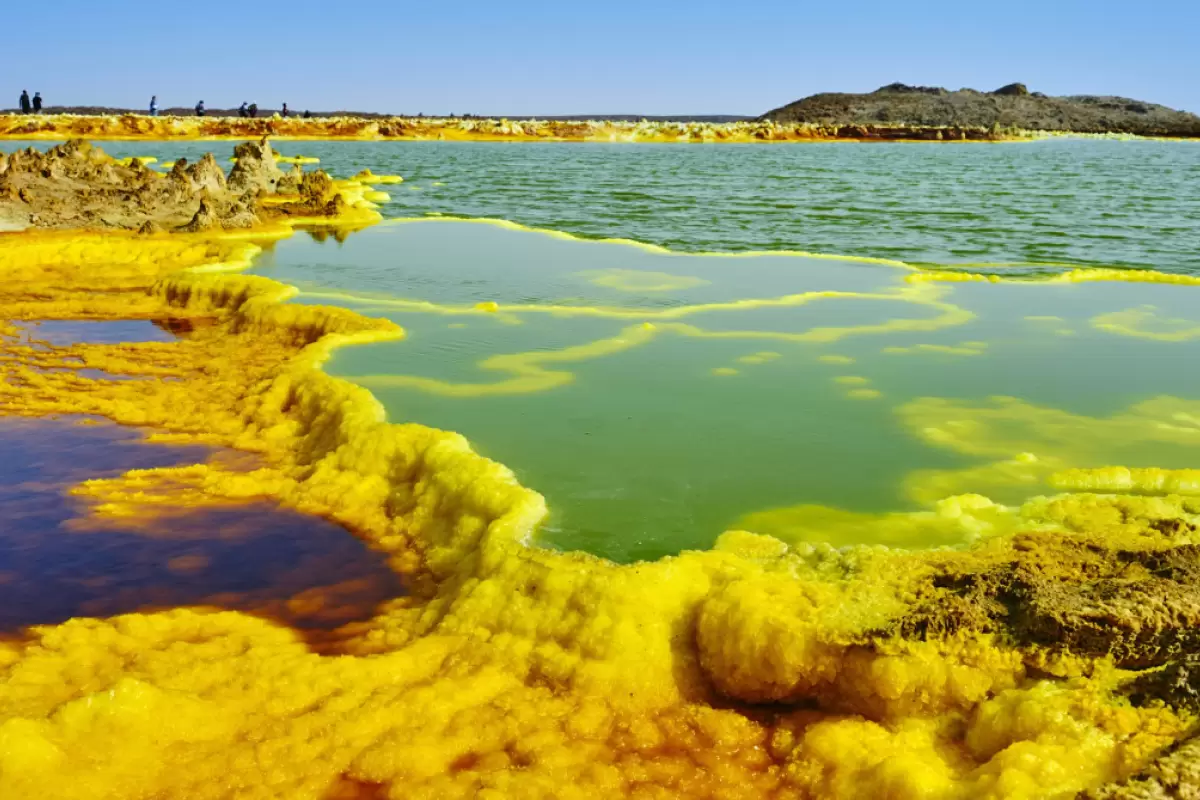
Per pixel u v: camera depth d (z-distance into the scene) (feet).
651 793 15.72
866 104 533.14
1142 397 33.42
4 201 65.87
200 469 28.63
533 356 38.29
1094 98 549.95
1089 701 15.60
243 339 42.32
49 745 15.97
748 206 101.86
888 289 52.75
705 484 26.00
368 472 27.27
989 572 18.57
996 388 34.47
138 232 66.44
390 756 16.37
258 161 94.38
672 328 43.16
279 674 18.24
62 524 25.30
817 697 18.07
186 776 15.99
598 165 182.91
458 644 19.57
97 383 36.17
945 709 16.84
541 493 25.26
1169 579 17.88
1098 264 63.77
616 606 19.15
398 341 40.37
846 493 25.43
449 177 143.43
